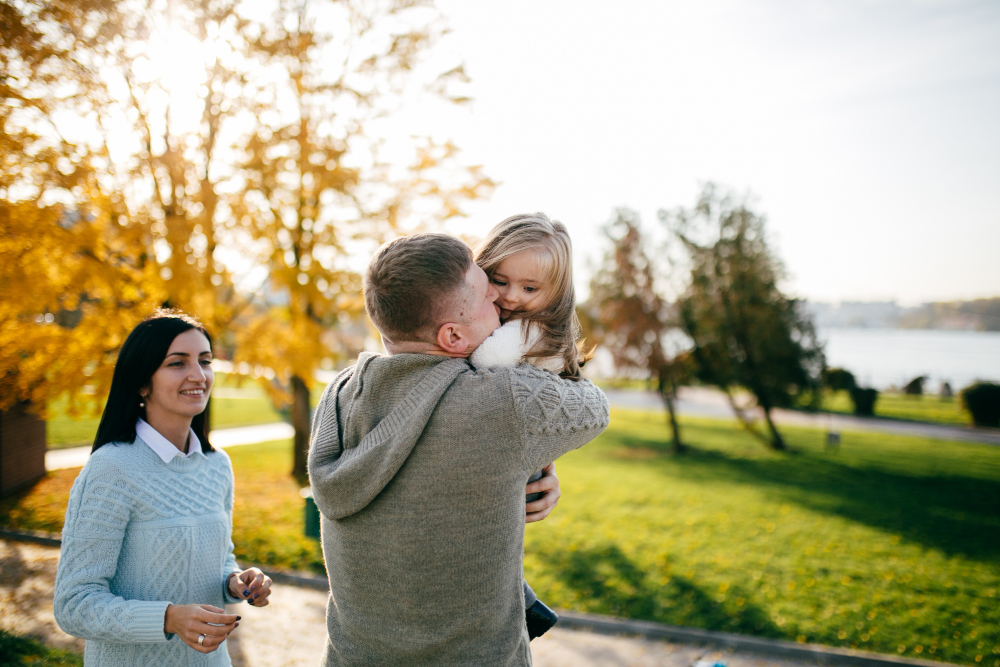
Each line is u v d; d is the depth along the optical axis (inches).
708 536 309.7
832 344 2861.7
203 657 68.1
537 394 38.6
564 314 47.3
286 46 264.4
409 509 37.9
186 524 68.7
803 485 459.2
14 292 211.3
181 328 72.7
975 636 195.0
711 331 650.2
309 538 253.9
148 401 71.9
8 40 193.6
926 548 295.1
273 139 263.9
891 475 504.4
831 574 253.4
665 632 193.6
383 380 40.9
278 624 189.0
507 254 46.3
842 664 178.2
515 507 39.3
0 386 235.0
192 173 249.3
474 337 42.7
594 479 473.4
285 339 283.6
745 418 666.8
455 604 38.3
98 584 61.9
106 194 229.0
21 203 209.5
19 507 299.0
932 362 1956.2
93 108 216.8
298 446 402.3
